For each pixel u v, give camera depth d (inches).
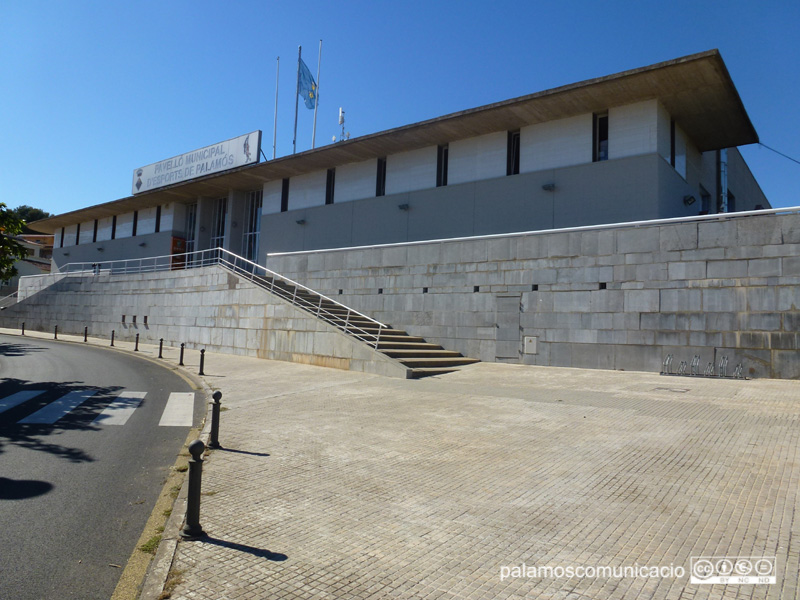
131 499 230.7
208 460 283.7
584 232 615.5
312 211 1095.6
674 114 756.0
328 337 684.7
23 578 162.7
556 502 215.9
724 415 345.7
